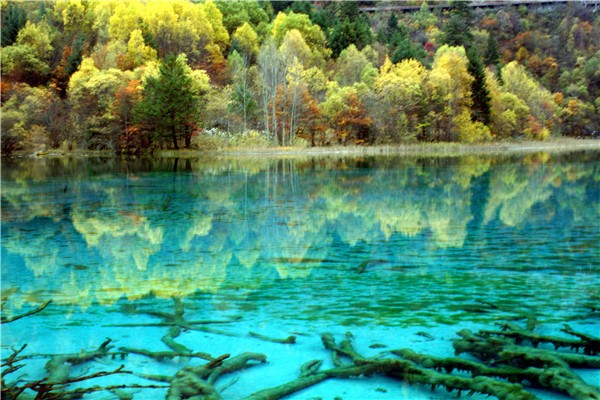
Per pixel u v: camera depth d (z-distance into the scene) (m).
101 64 53.50
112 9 63.59
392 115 48.59
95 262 8.96
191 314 6.34
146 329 5.88
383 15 84.81
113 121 43.94
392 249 9.61
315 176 23.17
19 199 16.69
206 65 60.56
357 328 5.78
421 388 4.43
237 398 4.29
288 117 48.88
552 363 4.59
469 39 70.62
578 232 10.96
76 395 4.30
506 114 55.16
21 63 53.53
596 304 6.48
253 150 43.88
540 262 8.53
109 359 5.09
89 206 15.16
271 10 79.69
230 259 9.07
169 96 42.22
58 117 44.69
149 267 8.61
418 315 6.18
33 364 5.01
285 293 7.12
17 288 7.51
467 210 13.88
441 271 8.07
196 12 63.31
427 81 51.47
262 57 52.81
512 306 6.46
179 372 4.60
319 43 67.69
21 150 42.09
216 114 47.53
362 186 19.25
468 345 5.04
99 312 6.47
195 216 13.35
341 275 7.96
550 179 21.28
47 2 65.06
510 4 79.38
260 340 5.49
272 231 11.39
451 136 51.25
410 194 17.05
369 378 4.61
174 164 31.62
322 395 4.30
